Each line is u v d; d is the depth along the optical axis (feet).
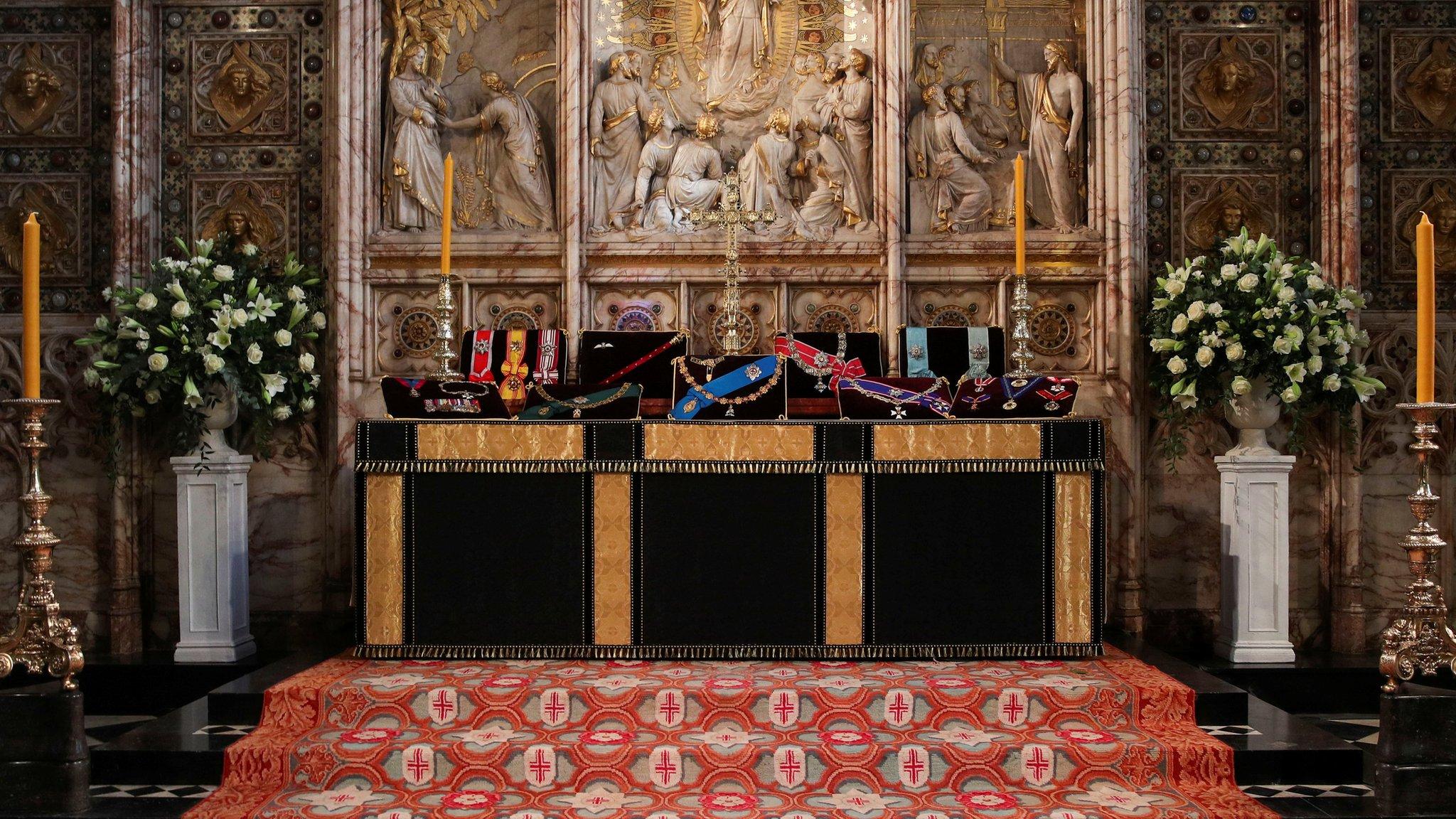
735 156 23.35
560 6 22.86
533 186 23.12
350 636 21.91
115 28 22.24
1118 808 13.93
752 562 17.33
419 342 23.02
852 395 17.75
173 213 23.04
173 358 19.85
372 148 22.72
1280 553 20.10
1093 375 22.61
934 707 15.76
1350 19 22.06
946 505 17.30
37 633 13.98
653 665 17.02
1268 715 16.65
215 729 15.83
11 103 23.07
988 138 23.29
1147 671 16.84
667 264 22.85
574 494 17.33
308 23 23.11
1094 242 22.52
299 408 21.86
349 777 14.78
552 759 14.75
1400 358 22.47
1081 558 17.29
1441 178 22.80
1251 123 23.07
